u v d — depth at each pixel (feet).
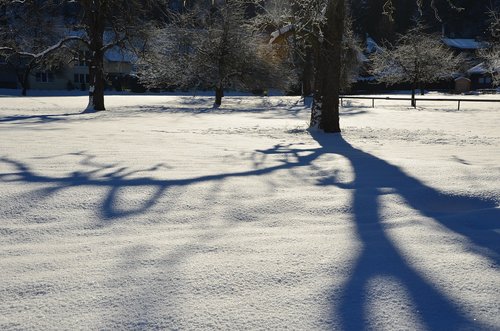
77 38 80.07
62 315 6.53
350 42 128.06
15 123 50.11
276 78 111.65
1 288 7.39
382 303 6.91
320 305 6.85
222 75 106.63
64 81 216.74
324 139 37.22
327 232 10.57
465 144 33.63
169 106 102.73
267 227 10.99
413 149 29.78
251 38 106.32
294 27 46.62
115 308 6.73
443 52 122.62
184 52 107.76
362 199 13.52
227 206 12.68
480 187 14.84
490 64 114.62
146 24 84.53
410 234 10.29
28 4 79.25
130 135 36.65
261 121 60.85
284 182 16.19
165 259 8.70
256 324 6.30
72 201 12.78
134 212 11.98
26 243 9.67
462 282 7.62
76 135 35.50
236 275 7.91
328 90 43.80
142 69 116.88
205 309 6.71
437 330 6.15
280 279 7.77
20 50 81.10
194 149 27.14
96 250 9.22
